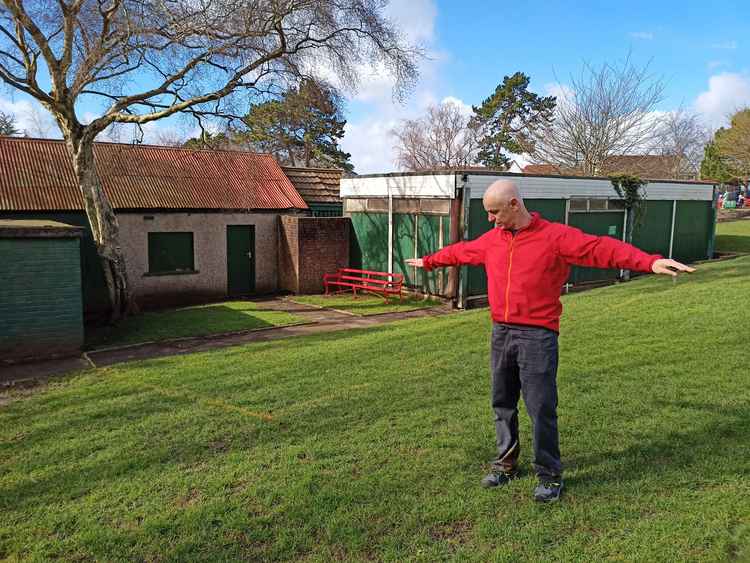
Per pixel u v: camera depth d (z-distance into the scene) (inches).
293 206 701.3
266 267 697.6
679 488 133.2
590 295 453.7
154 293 618.2
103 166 627.5
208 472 164.1
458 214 556.7
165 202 616.4
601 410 185.9
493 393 140.2
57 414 233.1
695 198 762.2
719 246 896.3
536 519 126.1
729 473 137.3
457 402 210.7
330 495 142.7
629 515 124.3
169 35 474.9
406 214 622.2
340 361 291.3
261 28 504.1
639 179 676.1
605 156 1011.3
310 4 505.7
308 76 559.2
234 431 197.2
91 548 127.3
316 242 679.7
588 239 119.9
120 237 591.2
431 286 597.9
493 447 166.2
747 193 1962.4
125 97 484.7
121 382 284.7
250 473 160.4
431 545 120.3
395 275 609.6
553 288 126.0
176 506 144.4
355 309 558.6
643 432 165.9
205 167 703.1
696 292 402.6
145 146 689.0
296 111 604.4
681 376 215.3
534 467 134.9
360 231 693.9
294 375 268.2
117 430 207.5
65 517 142.5
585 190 627.2
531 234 126.6
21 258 369.1
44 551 127.8
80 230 382.0
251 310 562.6
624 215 676.1
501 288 130.1
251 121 573.9
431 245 593.3
